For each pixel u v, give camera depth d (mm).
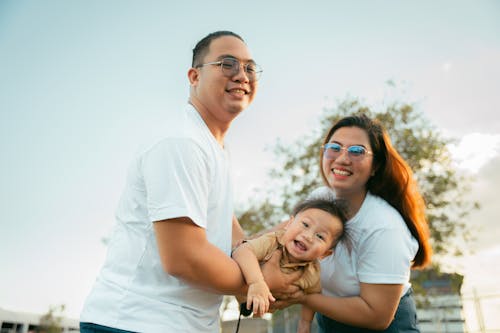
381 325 2547
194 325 2016
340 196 2828
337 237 2684
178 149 1946
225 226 2203
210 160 2072
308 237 2562
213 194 2109
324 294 2852
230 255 2314
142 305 1928
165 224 1865
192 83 2451
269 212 12586
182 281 1939
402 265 2488
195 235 1897
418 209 2830
